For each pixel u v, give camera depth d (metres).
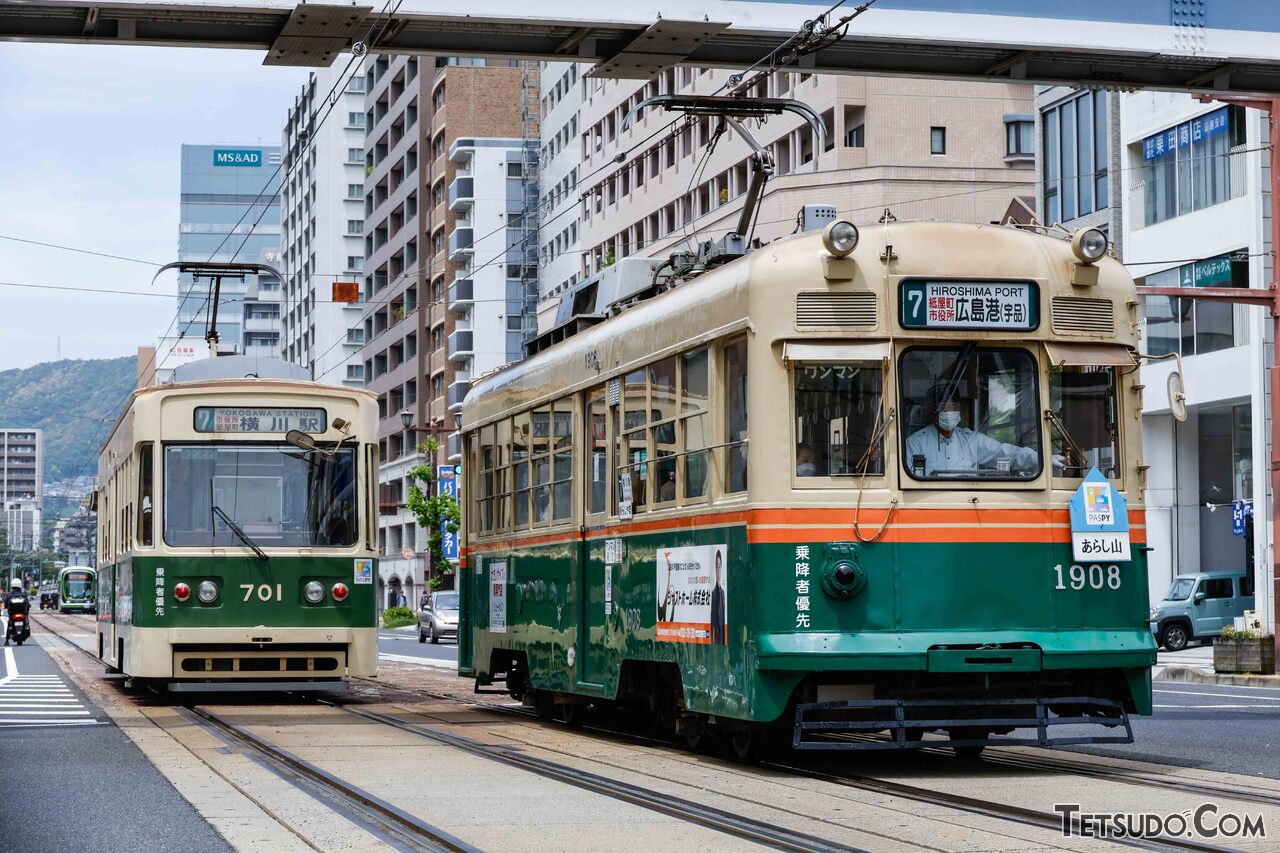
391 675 29.08
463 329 95.75
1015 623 12.19
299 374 22.70
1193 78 21.80
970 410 12.36
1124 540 12.41
